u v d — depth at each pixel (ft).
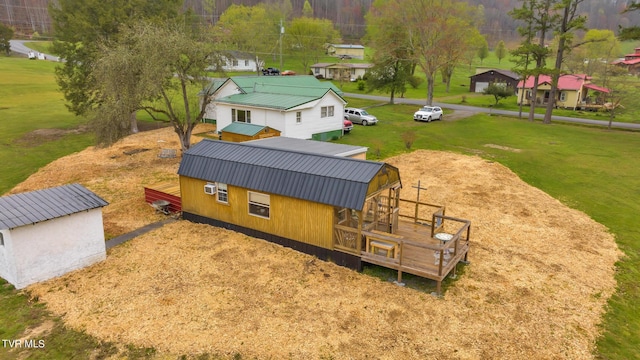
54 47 106.42
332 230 46.65
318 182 47.19
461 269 46.80
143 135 114.62
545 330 36.42
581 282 44.70
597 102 184.65
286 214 49.85
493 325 36.86
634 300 41.73
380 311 38.32
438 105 179.32
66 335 34.35
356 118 133.59
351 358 32.27
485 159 95.09
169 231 55.36
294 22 277.44
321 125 109.40
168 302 38.96
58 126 121.49
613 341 35.32
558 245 53.88
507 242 54.44
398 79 171.22
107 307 38.14
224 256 48.32
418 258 44.91
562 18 139.03
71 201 44.80
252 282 42.80
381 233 47.03
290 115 100.89
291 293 40.91
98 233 46.16
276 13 314.76
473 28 199.52
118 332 34.73
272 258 48.06
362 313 37.96
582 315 38.78
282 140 74.08
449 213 64.39
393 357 32.53
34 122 124.98
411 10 165.27
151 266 45.80
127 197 68.49
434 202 68.85
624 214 65.21
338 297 40.45
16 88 174.70
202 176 55.62
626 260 50.24
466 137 118.11
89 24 102.47
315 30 278.46
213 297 39.91
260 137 96.68
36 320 36.24
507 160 94.43
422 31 161.68
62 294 40.22
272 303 39.17
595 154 100.78
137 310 37.73
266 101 106.22
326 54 335.06
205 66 88.53
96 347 33.04
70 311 37.55
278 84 122.83
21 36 363.56
